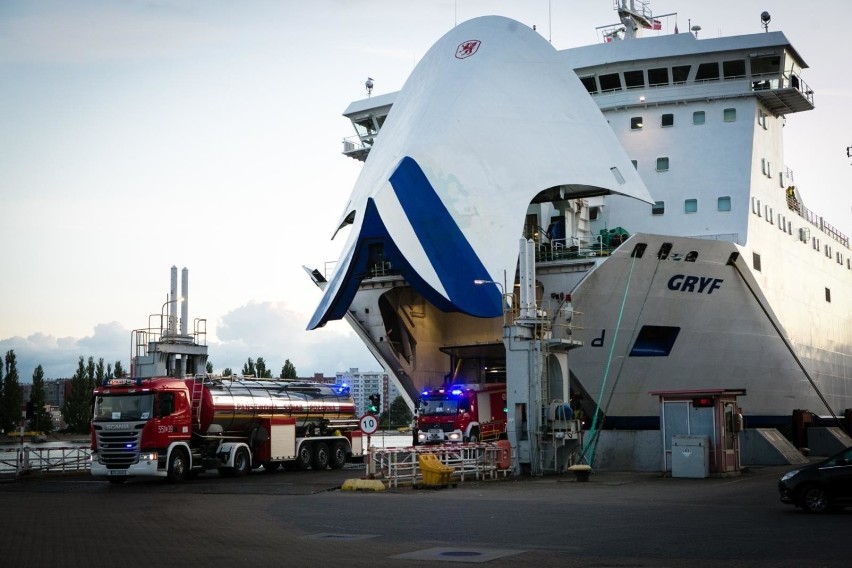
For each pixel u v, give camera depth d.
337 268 41.62
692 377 40.62
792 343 48.09
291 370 96.69
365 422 29.94
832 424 49.09
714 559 13.67
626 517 19.75
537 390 33.28
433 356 46.91
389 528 18.16
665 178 45.00
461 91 41.25
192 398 34.84
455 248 37.41
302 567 13.27
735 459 32.72
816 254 55.06
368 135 54.16
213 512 21.88
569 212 42.31
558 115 41.25
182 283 41.91
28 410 37.44
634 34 50.69
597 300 37.41
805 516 19.55
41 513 22.27
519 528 17.92
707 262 38.56
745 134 44.91
